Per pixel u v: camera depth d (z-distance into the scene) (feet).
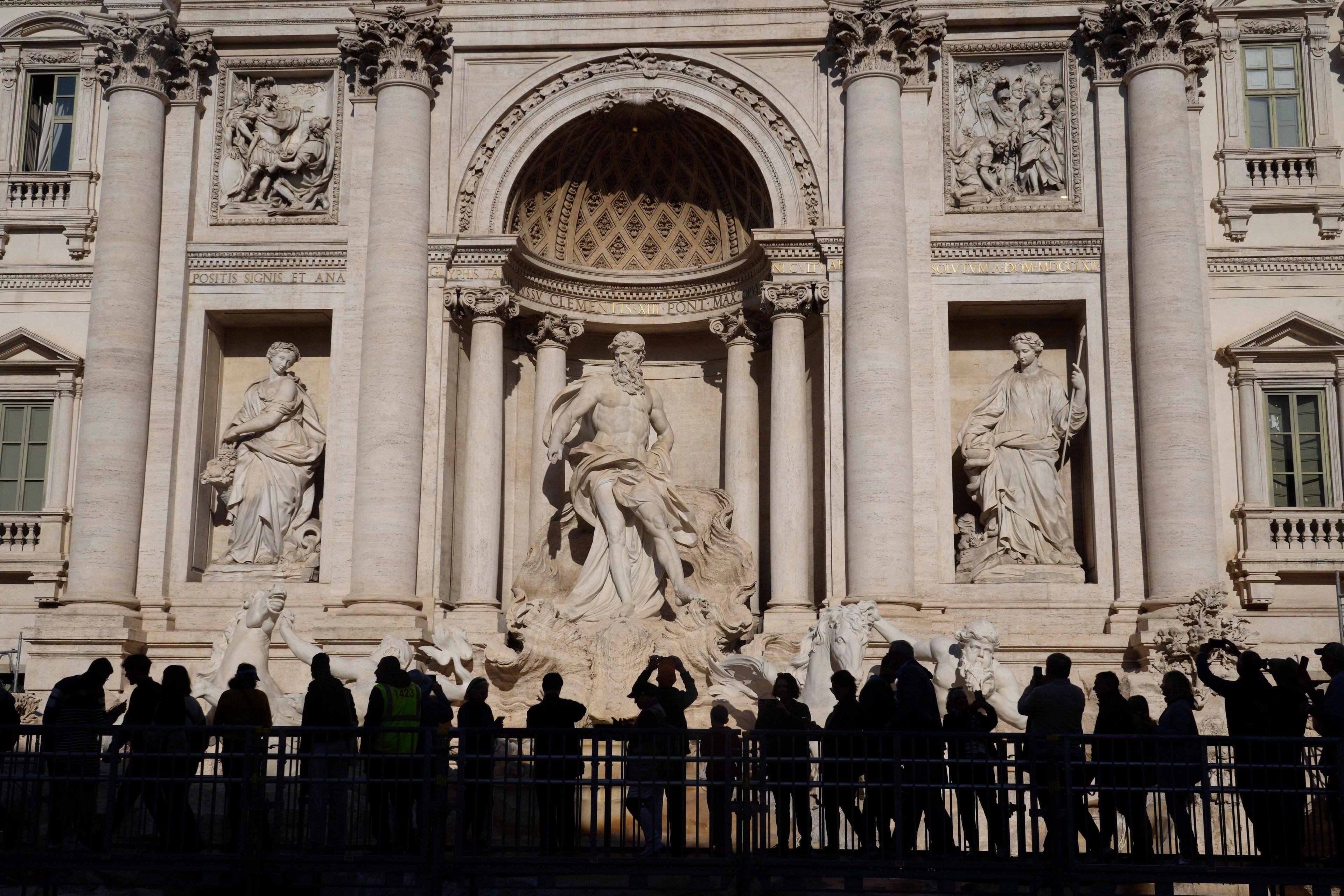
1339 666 48.98
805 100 95.30
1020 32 95.25
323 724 51.85
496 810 63.26
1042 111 94.94
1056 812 46.93
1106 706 51.55
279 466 94.38
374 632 85.76
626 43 96.48
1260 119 96.58
